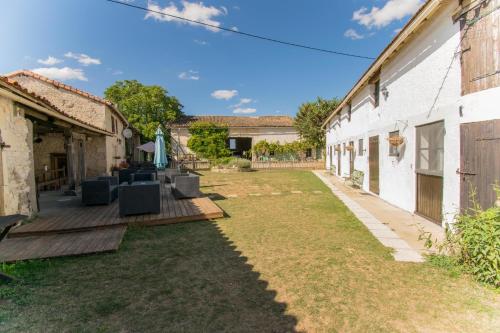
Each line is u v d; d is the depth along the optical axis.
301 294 3.02
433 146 5.93
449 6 5.14
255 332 2.39
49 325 2.50
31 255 4.10
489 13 4.20
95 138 14.15
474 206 4.31
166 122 30.94
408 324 2.48
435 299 2.88
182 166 25.92
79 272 3.62
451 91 5.13
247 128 30.55
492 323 2.48
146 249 4.49
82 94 14.14
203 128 27.55
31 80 14.15
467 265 3.42
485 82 4.27
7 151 5.57
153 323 2.53
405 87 7.21
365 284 3.22
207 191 11.28
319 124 29.08
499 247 3.00
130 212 6.21
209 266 3.80
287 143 30.48
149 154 29.62
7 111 5.62
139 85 30.91
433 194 5.94
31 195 6.39
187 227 5.81
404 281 3.27
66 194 9.93
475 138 4.46
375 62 8.55
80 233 5.27
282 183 13.97
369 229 5.54
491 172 4.15
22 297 2.98
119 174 11.88
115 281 3.37
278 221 6.27
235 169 22.20
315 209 7.56
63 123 8.95
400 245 4.57
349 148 13.58
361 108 11.93
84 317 2.62
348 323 2.50
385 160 8.79
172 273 3.58
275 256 4.14
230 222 6.20
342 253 4.23
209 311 2.71
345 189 11.64
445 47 5.31
